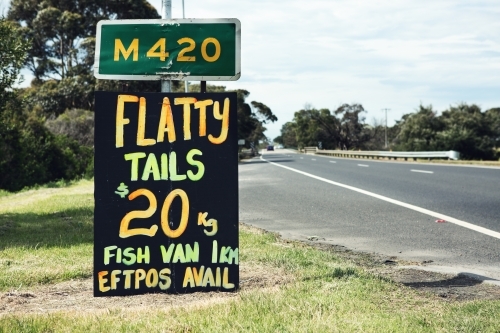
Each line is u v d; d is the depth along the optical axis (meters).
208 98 5.55
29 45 14.69
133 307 5.19
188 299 5.40
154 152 5.50
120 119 5.46
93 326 4.55
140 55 5.71
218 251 5.54
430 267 7.23
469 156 71.56
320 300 5.16
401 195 16.19
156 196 5.48
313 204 15.16
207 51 5.73
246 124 92.94
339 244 9.34
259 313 4.80
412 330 4.35
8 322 4.67
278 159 62.28
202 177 5.54
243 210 14.46
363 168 31.44
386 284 5.90
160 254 5.48
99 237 5.41
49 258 7.70
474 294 5.74
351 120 131.50
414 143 74.00
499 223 10.80
